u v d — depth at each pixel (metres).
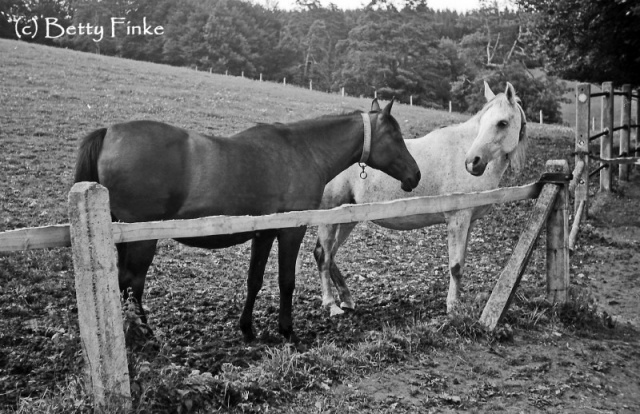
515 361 5.26
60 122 16.38
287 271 5.67
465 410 4.37
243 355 5.12
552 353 5.50
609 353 5.64
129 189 4.84
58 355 4.60
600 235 10.73
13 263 7.31
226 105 23.20
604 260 9.34
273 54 74.62
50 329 5.13
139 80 27.61
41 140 14.45
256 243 5.65
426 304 7.18
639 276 8.57
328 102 29.30
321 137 6.09
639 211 12.27
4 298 6.29
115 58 38.59
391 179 6.89
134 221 4.95
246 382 4.21
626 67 18.95
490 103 6.67
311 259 9.30
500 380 4.91
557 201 6.38
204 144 5.19
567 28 18.00
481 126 6.61
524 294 6.66
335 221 5.05
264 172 5.47
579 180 11.60
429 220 6.89
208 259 8.76
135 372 3.75
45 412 3.49
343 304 6.95
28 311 6.02
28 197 10.50
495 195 6.17
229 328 6.05
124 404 3.52
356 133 6.25
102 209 3.48
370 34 61.28
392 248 10.05
